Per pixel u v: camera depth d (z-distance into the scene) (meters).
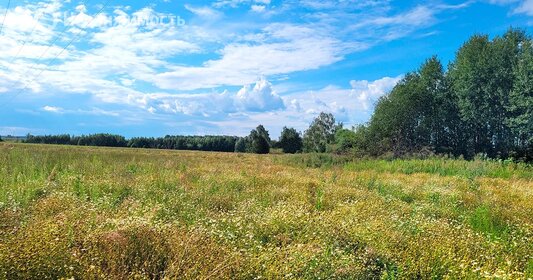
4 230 5.82
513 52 43.69
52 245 4.78
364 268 5.40
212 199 10.18
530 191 14.74
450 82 49.09
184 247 5.24
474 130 47.97
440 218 9.25
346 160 35.41
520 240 7.42
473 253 6.36
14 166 15.04
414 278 5.47
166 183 12.61
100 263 4.71
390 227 7.34
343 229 6.96
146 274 4.67
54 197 8.89
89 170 15.40
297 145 89.69
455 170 24.25
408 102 45.91
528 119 38.75
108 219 6.47
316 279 5.04
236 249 5.65
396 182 16.09
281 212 7.79
